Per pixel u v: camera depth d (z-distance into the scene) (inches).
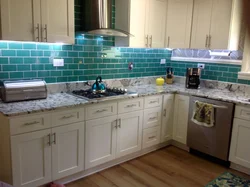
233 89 131.5
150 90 128.6
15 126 77.7
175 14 133.6
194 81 137.5
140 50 143.3
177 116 134.7
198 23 130.0
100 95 106.3
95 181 100.4
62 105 88.4
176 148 137.4
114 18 125.6
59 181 96.0
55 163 90.6
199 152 129.6
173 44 136.4
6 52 93.7
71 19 97.6
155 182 101.0
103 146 105.9
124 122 112.3
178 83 157.6
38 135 83.8
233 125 110.3
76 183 98.5
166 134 135.7
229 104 109.7
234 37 118.9
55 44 107.3
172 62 161.9
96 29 104.5
